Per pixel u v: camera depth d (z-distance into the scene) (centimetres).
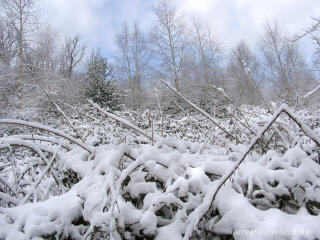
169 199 136
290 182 143
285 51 2119
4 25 1320
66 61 2445
